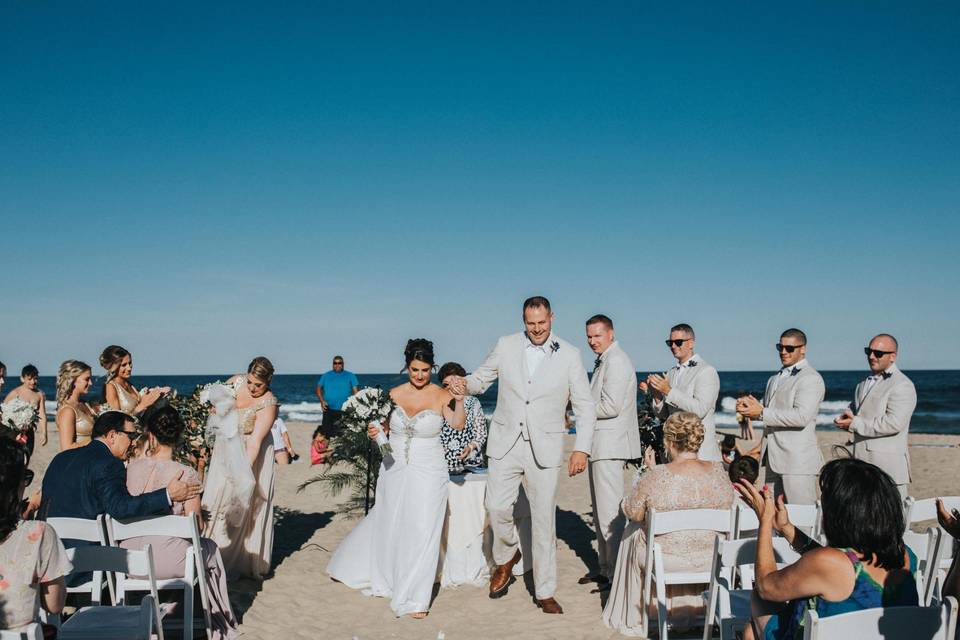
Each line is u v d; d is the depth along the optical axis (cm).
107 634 370
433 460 587
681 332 677
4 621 308
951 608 267
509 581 621
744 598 429
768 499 344
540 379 558
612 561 622
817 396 616
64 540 471
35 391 943
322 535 830
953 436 2488
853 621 266
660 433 690
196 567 466
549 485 557
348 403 818
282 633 516
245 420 618
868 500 296
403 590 561
